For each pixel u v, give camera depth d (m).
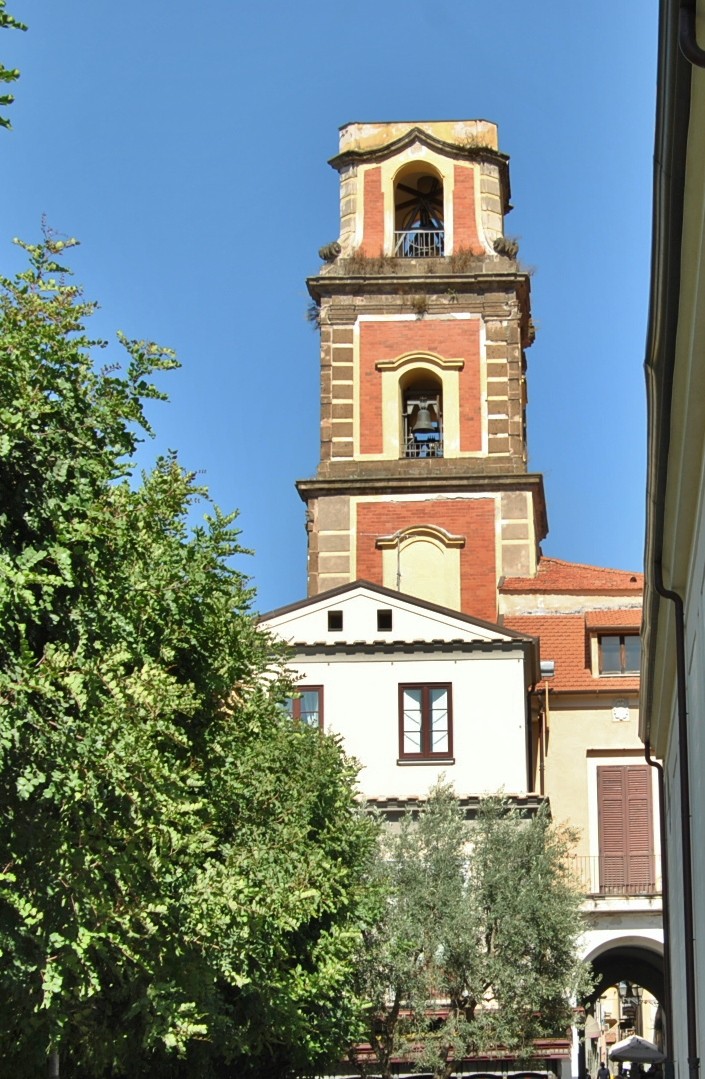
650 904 45.25
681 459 17.19
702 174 12.60
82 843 15.37
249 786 25.66
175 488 21.73
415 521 53.78
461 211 56.94
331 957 27.97
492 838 38.22
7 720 14.15
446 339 55.53
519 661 44.72
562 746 49.28
